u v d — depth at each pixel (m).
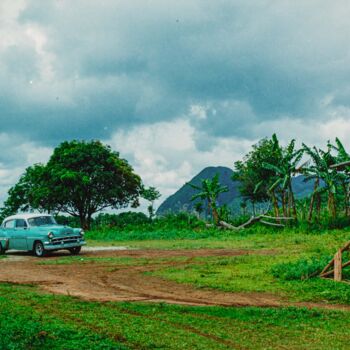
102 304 11.08
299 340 8.30
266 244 29.73
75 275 16.47
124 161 66.06
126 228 53.59
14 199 69.00
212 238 38.53
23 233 24.16
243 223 50.75
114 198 64.06
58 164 61.84
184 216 55.84
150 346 7.67
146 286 14.03
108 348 7.32
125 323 9.09
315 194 44.97
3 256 24.25
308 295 12.51
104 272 17.19
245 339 8.30
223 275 15.83
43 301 11.20
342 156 43.94
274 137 47.34
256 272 16.36
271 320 9.62
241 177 61.19
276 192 53.16
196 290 13.36
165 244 32.06
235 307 11.02
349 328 9.15
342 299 11.96
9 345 7.11
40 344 7.38
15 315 9.30
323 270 14.74
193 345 7.80
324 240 30.70
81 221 63.41
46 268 18.58
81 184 60.03
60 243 23.69
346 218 41.91
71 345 7.40
